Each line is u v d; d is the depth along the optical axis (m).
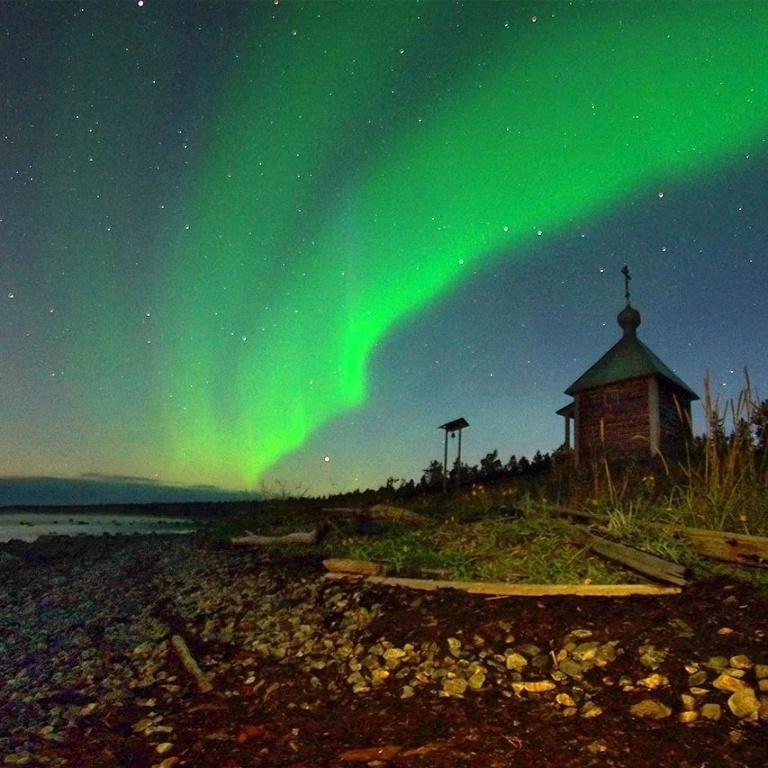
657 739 3.71
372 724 4.30
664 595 5.76
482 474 23.12
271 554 10.82
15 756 4.27
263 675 5.46
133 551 15.05
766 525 6.57
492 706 4.37
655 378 19.52
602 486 10.73
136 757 4.15
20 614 9.41
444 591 6.62
